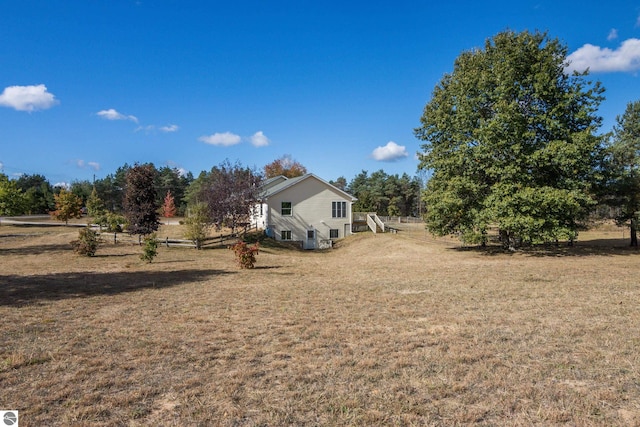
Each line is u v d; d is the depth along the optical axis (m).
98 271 16.31
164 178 83.50
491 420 3.88
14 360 5.42
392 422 3.84
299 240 37.06
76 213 47.28
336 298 10.41
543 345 6.17
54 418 3.90
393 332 7.03
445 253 24.86
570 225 22.27
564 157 19.70
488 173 21.69
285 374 5.08
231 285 12.77
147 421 3.86
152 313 8.63
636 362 5.38
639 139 26.03
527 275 14.07
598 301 9.52
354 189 98.31
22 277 14.26
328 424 3.81
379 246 31.08
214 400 4.32
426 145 27.38
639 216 23.30
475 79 22.91
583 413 3.99
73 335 6.82
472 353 5.79
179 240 29.12
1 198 42.94
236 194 33.50
